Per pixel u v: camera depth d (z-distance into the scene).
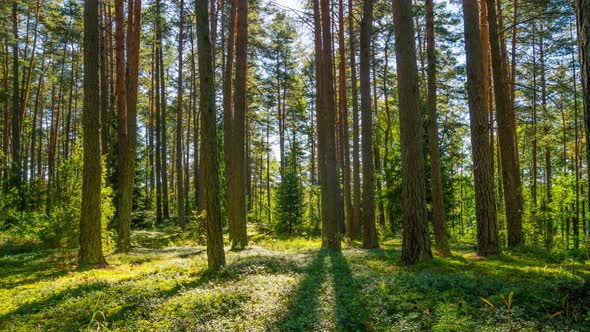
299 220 29.28
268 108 41.94
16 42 26.14
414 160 10.36
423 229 10.28
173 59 36.88
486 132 12.06
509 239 14.75
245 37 17.31
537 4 18.28
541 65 24.22
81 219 11.81
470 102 12.27
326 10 16.09
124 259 13.35
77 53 37.94
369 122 16.53
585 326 4.64
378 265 10.37
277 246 18.81
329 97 16.11
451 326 4.97
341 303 6.57
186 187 39.09
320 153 17.56
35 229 18.31
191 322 5.96
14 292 8.54
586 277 6.38
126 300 7.30
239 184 17.48
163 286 8.33
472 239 28.77
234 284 8.27
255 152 52.19
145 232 24.45
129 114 16.91
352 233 22.56
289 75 35.53
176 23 29.61
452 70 27.86
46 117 49.56
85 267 11.34
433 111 13.28
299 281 8.32
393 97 31.14
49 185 24.58
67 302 7.27
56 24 28.88
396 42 10.71
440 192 13.01
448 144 23.59
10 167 23.83
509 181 14.78
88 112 11.70
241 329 5.59
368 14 16.23
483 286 6.74
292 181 29.75
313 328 5.50
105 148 19.83
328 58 16.12
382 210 27.12
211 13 23.41
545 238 18.38
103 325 5.83
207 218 10.44
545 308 5.32
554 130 25.31
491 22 14.75
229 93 19.00
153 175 42.88
